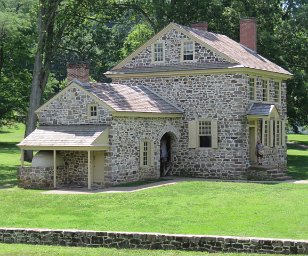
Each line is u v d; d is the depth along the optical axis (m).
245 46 41.44
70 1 44.03
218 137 35.31
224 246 16.97
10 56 49.84
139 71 37.72
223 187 29.78
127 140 32.25
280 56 46.50
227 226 20.33
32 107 43.53
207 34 38.34
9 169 40.53
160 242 17.47
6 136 71.44
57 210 24.03
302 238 18.42
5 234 18.80
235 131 34.75
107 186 31.09
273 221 21.02
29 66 54.69
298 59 50.06
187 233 19.30
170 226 20.52
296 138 69.31
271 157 37.25
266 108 35.16
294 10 57.50
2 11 43.44
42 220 21.95
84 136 30.91
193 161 36.03
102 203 25.50
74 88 32.28
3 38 44.28
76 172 32.28
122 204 25.14
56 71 78.31
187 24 47.34
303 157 48.34
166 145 36.81
